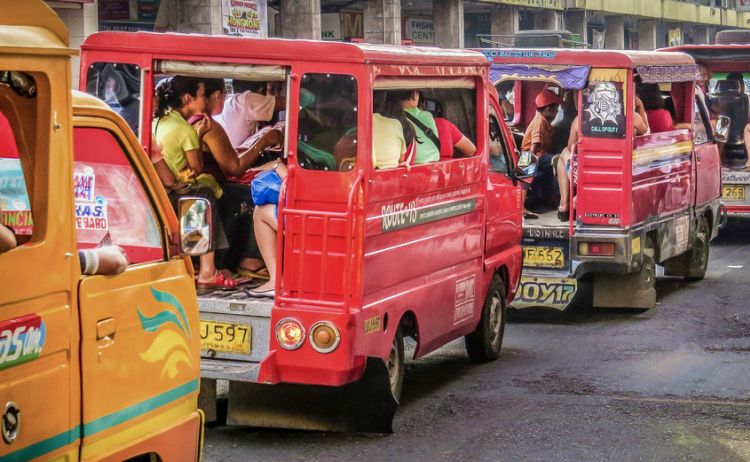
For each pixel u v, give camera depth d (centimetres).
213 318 796
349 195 757
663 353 1109
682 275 1582
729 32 2408
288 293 773
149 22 2452
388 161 812
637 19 5691
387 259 810
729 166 2073
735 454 772
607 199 1261
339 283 764
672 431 827
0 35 419
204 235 530
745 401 918
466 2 3962
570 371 1032
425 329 895
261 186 829
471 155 984
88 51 825
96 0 2134
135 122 830
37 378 436
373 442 797
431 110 977
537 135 1427
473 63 970
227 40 792
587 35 5153
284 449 778
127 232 542
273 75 781
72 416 457
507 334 1222
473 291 995
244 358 791
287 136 771
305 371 772
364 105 762
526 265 1298
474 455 768
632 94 1252
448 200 922
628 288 1330
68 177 451
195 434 549
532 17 4559
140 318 504
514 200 1115
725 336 1197
